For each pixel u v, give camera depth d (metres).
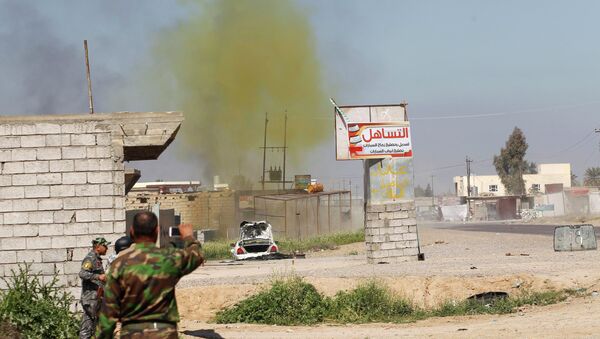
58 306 19.95
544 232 66.50
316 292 25.77
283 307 24.77
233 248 52.16
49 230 21.47
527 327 19.78
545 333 18.44
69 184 21.59
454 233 74.38
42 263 21.41
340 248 60.69
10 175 21.52
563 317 21.14
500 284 26.81
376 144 39.28
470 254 41.62
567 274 27.03
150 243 8.85
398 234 38.78
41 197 21.53
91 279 16.34
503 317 22.67
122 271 8.55
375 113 39.41
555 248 40.25
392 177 39.16
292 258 50.38
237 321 24.84
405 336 19.64
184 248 8.89
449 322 22.48
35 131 21.61
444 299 25.89
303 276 29.44
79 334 17.86
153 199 87.38
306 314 24.55
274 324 24.09
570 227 40.09
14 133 21.55
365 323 23.52
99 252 16.72
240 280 29.73
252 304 25.00
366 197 39.78
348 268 34.56
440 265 33.09
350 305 24.98
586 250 39.41
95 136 21.75
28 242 21.42
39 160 21.58
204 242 74.88
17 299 18.70
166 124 22.12
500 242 53.12
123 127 21.92
